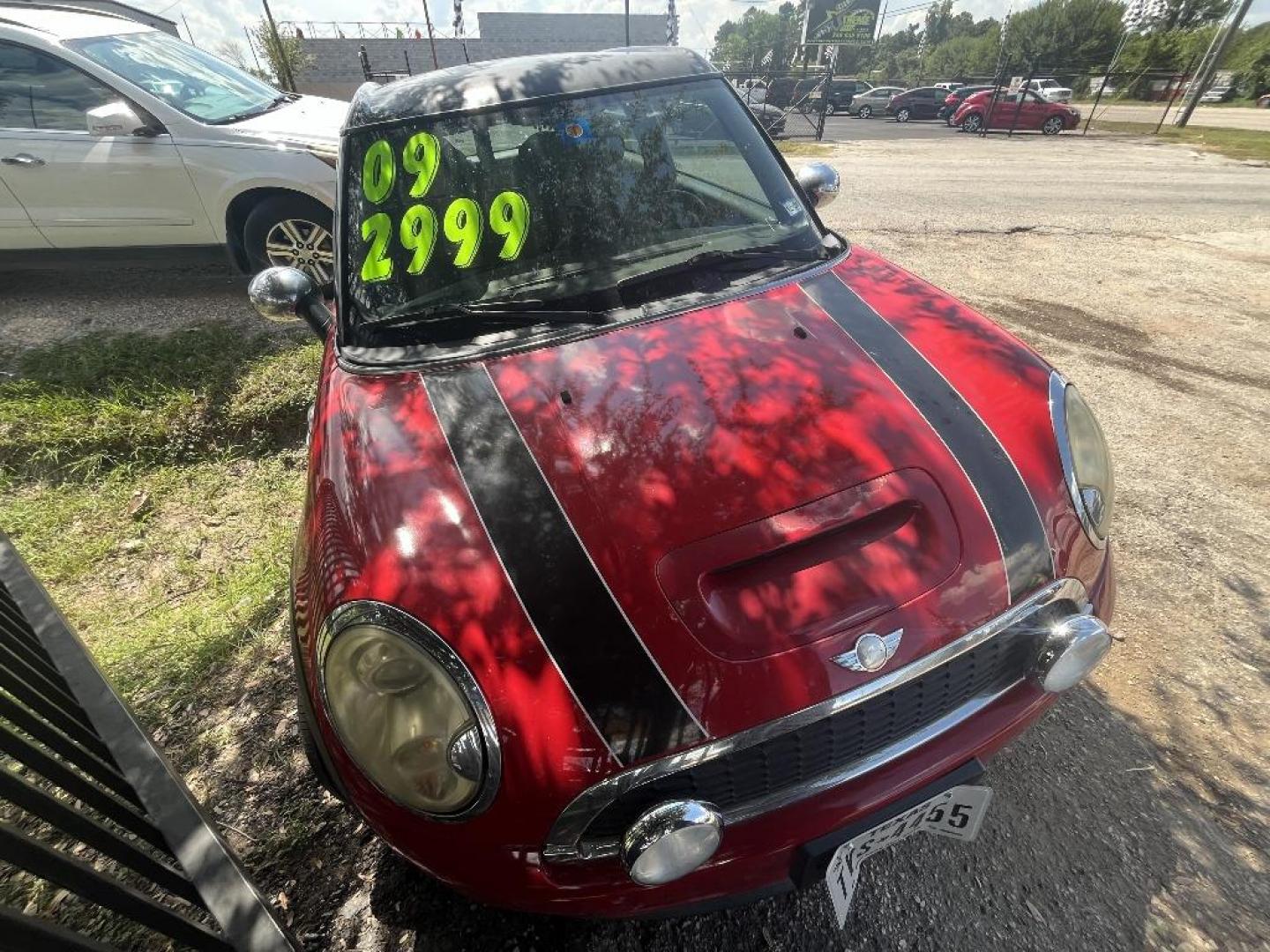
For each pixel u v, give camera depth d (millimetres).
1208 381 4035
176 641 2520
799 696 1236
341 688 1308
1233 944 1554
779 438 1524
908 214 7977
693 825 1178
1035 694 1538
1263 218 7723
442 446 1577
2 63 4355
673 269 2041
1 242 4699
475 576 1333
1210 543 2740
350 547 1447
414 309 1983
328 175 4578
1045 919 1613
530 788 1209
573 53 2506
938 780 1416
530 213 2133
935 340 1851
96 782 1755
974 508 1460
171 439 3568
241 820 1917
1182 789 1875
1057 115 18406
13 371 4070
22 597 1809
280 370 3869
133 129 4363
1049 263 6191
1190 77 28656
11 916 941
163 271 5711
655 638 1248
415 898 1711
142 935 1691
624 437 1538
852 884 1438
